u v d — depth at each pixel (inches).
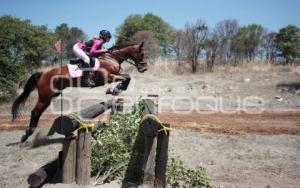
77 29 1578.5
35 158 415.2
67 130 295.4
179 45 1385.3
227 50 1503.4
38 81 473.4
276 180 360.2
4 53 834.2
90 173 311.7
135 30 2255.2
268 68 1255.5
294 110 759.7
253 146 481.7
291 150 467.8
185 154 439.2
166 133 291.7
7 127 606.2
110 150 335.6
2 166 389.7
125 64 1311.5
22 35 856.9
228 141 504.1
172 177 317.4
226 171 383.2
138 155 324.8
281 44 1766.7
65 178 301.9
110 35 468.1
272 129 583.8
